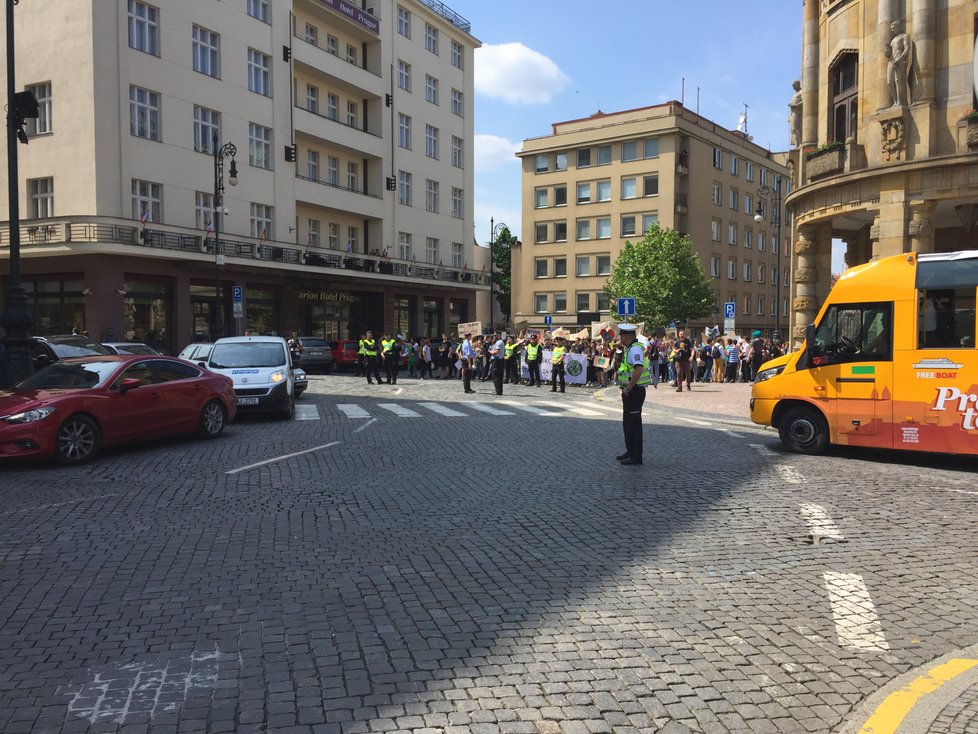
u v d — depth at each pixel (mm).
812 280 24625
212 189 34062
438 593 5141
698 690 3801
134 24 30734
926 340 10734
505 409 18578
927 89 20016
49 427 9875
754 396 12305
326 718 3477
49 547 6195
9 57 14086
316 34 42312
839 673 4023
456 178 54438
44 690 3729
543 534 6707
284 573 5535
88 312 29312
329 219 43750
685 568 5793
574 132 69812
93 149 29000
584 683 3854
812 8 24641
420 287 50469
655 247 58125
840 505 8047
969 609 5000
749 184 75562
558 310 71688
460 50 54906
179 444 12328
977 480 9688
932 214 20469
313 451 11555
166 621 4605
